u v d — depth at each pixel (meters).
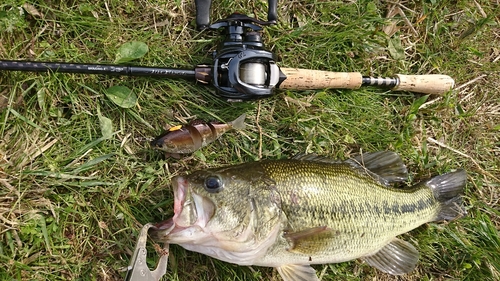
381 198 0.42
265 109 0.47
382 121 0.49
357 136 0.49
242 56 0.39
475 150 0.52
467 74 0.53
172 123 0.45
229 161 0.46
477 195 0.51
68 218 0.42
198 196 0.36
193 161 0.45
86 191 0.42
